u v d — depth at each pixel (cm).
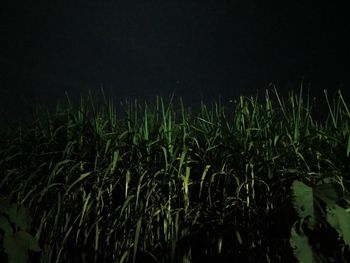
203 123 272
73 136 265
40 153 271
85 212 244
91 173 250
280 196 228
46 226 254
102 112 279
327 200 197
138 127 266
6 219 232
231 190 243
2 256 241
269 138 244
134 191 245
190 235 231
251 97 261
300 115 256
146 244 237
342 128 250
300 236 200
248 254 229
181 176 232
